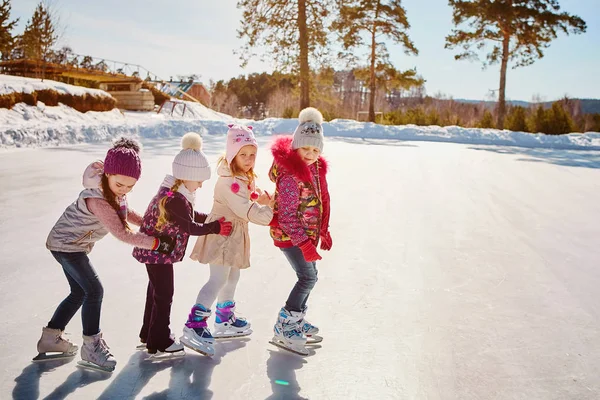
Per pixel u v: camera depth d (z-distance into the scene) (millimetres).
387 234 5684
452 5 29578
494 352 3031
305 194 3016
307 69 27719
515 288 4121
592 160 15305
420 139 23062
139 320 3301
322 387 2613
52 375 2627
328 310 3598
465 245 5348
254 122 22891
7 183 7551
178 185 2832
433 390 2605
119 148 2639
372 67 31797
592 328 3393
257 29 27094
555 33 28578
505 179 10305
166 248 2750
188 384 2598
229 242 3010
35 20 26500
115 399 2428
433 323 3420
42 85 19859
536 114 29062
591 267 4699
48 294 3648
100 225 2738
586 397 2568
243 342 3113
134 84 32062
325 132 23875
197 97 63250
